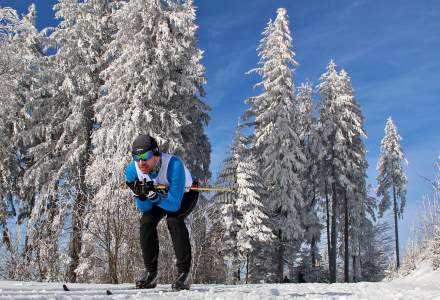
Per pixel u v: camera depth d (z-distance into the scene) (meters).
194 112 23.02
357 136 32.47
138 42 19.22
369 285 6.29
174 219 3.60
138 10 19.64
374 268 37.47
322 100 31.42
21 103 22.98
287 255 29.06
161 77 19.19
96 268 8.66
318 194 34.00
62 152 21.61
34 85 23.61
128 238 8.30
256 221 23.64
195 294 3.13
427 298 3.84
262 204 24.03
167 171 3.48
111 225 8.20
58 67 22.56
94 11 22.55
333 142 31.12
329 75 31.48
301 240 29.78
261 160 28.19
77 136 21.12
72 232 9.12
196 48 21.56
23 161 23.94
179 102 20.70
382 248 38.62
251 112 28.91
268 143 26.36
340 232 34.25
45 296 2.33
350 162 30.34
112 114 19.34
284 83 26.78
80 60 22.61
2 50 19.25
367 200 35.84
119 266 8.34
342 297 3.32
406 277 9.47
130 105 18.95
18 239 8.37
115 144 18.55
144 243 3.68
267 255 27.67
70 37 21.95
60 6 22.23
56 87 22.64
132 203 8.45
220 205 23.56
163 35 18.95
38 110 22.33
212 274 13.70
